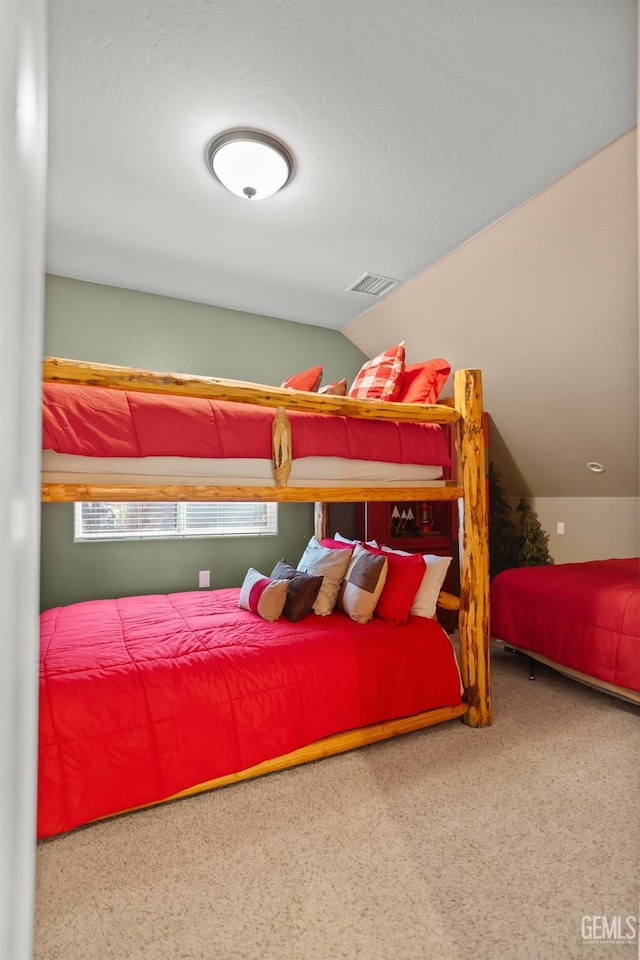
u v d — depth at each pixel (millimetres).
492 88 1832
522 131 2041
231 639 2168
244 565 3938
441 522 4164
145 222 2750
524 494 4922
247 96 1883
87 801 1589
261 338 4082
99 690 1709
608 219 2395
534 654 2996
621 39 1632
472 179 2348
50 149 2168
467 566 2438
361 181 2369
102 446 1787
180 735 1753
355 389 2789
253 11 1555
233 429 2055
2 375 364
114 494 1812
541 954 1171
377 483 2424
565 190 2379
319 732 2006
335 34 1630
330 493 2230
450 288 3309
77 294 3465
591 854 1503
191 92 1865
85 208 2619
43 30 478
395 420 2463
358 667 2127
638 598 2508
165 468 1938
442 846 1541
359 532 4117
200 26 1608
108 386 1810
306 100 1900
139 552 3578
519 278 2959
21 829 412
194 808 1740
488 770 1977
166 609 2787
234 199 2531
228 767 1812
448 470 3885
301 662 2045
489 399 4098
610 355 3076
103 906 1317
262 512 4078
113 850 1531
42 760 1560
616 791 1830
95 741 1635
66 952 1182
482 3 1520
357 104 1914
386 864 1466
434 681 2291
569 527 4547
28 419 430
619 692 2527
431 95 1868
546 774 1945
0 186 359
